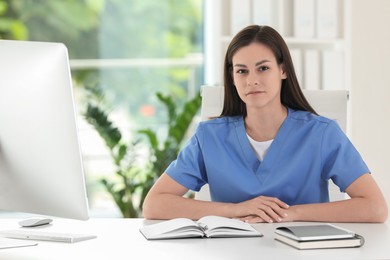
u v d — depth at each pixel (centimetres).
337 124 249
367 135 418
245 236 203
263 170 243
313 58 427
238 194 245
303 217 226
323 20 431
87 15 543
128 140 543
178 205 237
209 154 249
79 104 542
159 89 543
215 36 437
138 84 543
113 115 542
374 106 418
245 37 235
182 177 248
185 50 541
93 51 543
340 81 430
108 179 546
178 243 195
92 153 544
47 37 544
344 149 243
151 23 541
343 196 262
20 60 192
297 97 250
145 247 191
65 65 188
